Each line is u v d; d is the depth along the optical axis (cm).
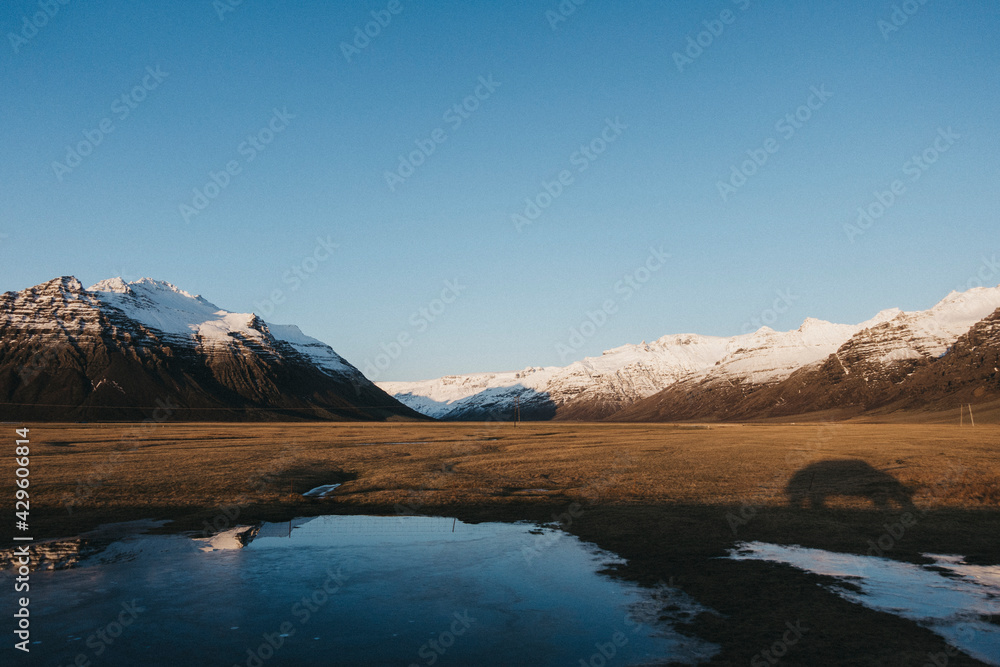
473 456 7162
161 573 2645
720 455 6775
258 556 2936
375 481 5247
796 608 2130
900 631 1916
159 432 12081
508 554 2933
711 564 2677
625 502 4169
